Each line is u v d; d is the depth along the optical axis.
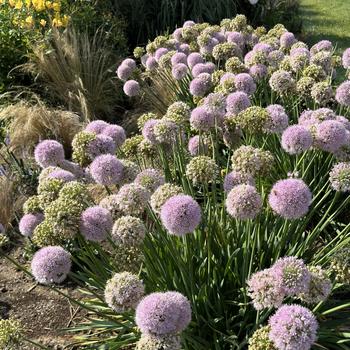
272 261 2.83
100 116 6.12
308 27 9.42
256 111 3.04
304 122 3.25
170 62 5.05
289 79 3.89
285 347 1.84
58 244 2.54
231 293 2.84
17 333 2.20
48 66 6.11
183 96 5.29
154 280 2.76
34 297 3.55
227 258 2.91
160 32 7.97
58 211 2.41
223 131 3.41
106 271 2.89
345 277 2.40
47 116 5.36
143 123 3.58
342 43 8.44
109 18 7.25
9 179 4.58
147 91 5.52
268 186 3.56
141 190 2.51
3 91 6.23
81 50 6.47
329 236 3.42
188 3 8.19
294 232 2.97
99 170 2.63
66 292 3.57
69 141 5.35
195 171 2.68
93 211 2.43
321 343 2.65
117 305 2.07
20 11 6.48
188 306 1.93
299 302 2.71
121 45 7.16
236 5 8.59
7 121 5.57
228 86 3.82
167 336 1.89
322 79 4.07
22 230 2.84
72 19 6.76
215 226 2.92
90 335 3.03
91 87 6.17
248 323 2.70
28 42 6.26
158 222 2.76
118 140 3.19
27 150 5.04
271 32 5.75
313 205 3.54
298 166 3.39
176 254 2.55
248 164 2.65
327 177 3.62
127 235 2.33
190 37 5.68
